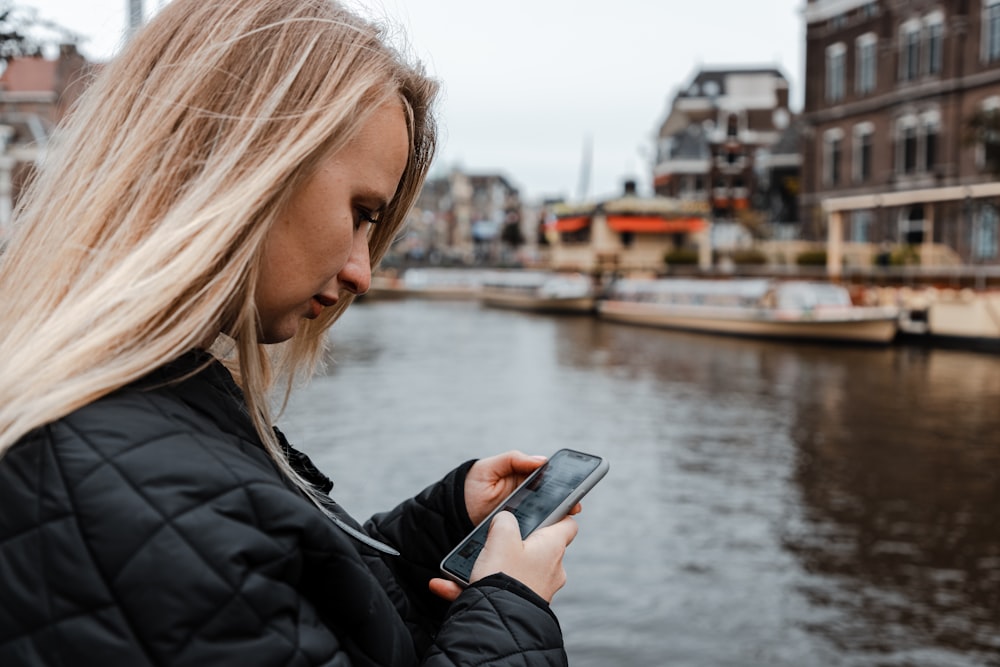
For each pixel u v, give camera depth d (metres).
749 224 41.50
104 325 0.68
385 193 0.81
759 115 57.72
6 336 0.73
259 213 0.73
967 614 4.57
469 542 0.99
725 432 9.35
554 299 32.16
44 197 0.77
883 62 29.83
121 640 0.61
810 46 33.25
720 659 4.00
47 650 0.62
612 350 19.08
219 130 0.73
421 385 12.40
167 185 0.72
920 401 11.77
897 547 5.59
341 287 0.85
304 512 0.70
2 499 0.65
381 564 0.98
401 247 73.75
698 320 23.89
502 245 94.44
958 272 22.44
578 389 12.52
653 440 8.83
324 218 0.76
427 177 0.99
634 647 4.09
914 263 25.02
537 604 0.83
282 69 0.74
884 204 22.75
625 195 42.66
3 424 0.65
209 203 0.71
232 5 0.77
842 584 4.94
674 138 53.53
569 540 0.94
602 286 36.62
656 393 12.26
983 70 26.22
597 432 9.17
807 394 12.38
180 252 0.69
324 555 0.72
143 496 0.64
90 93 0.79
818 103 33.16
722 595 4.75
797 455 8.22
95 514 0.63
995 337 18.36
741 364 16.44
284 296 0.78
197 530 0.64
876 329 19.59
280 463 0.83
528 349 18.98
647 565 5.17
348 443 8.02
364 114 0.76
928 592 4.86
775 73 58.56
